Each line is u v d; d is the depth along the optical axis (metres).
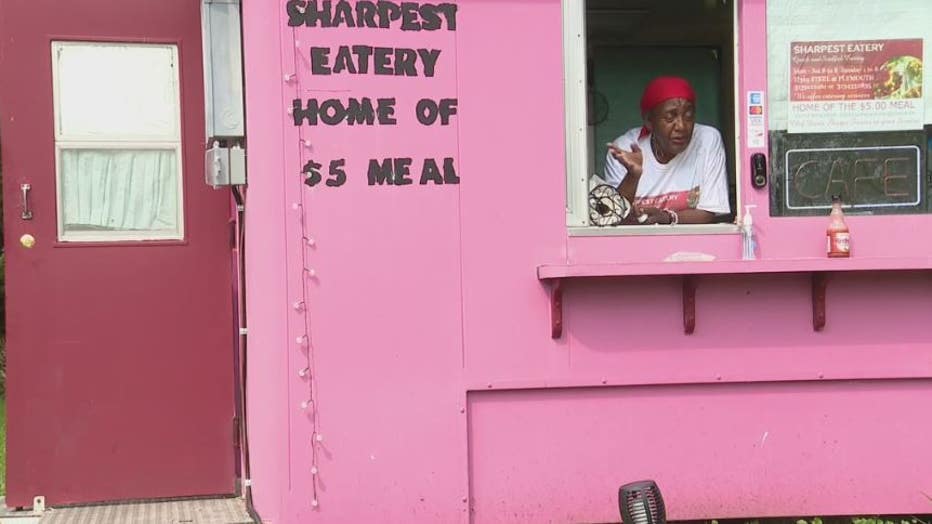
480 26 3.73
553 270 3.60
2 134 3.99
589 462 3.80
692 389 3.84
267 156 3.61
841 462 3.88
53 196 4.02
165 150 4.14
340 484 3.64
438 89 3.70
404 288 3.68
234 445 4.16
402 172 3.68
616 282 3.78
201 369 4.14
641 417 3.82
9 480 3.97
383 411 3.67
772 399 3.86
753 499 3.85
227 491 4.16
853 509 3.88
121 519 3.82
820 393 3.88
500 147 3.74
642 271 3.58
